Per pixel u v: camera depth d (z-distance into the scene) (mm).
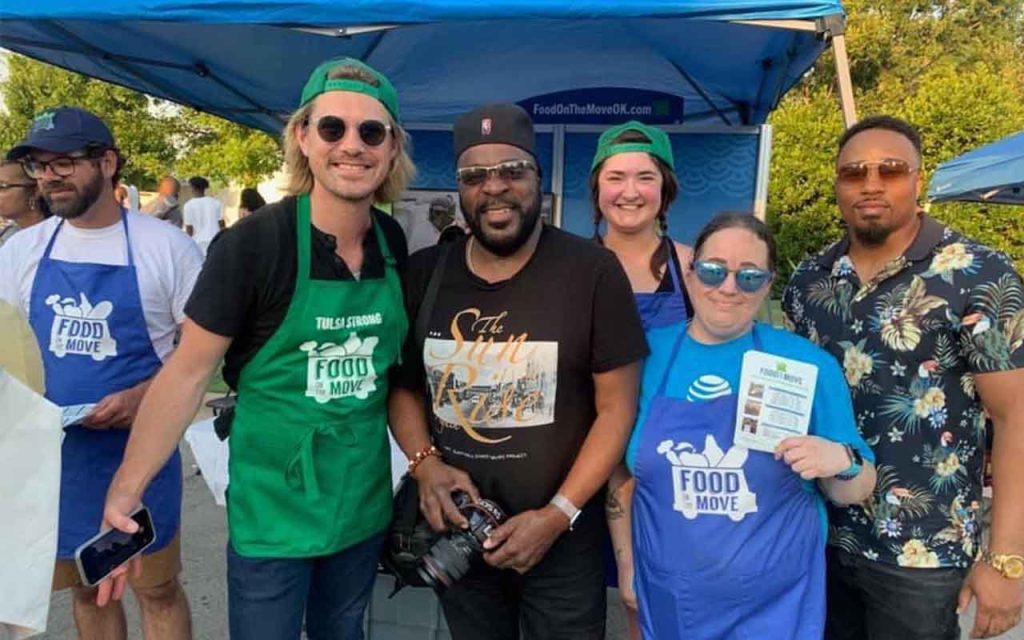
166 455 1817
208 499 4828
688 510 1889
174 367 1814
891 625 1976
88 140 2262
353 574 2053
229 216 20312
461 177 1920
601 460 1921
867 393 1958
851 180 1972
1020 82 23188
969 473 1938
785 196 13727
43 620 1392
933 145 13484
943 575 1904
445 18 2541
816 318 2096
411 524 2025
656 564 1926
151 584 2586
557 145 4816
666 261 2553
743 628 1885
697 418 1914
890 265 1937
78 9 2590
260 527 1914
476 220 1914
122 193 2928
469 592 2152
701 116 5543
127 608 3480
